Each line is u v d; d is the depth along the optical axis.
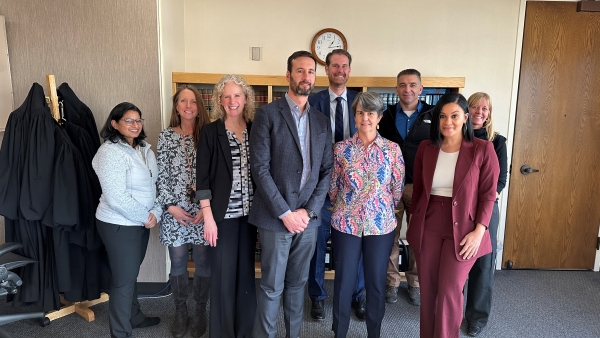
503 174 2.27
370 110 1.87
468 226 1.81
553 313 2.59
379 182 1.95
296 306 2.03
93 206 2.35
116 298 2.11
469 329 2.35
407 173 2.58
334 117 2.46
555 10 3.08
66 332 2.32
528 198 3.28
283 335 2.34
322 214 2.49
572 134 3.21
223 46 3.14
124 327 2.15
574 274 3.26
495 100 3.20
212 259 2.03
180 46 3.04
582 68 3.14
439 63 3.17
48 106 2.36
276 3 3.11
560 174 3.25
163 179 2.20
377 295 2.03
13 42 2.63
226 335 2.08
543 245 3.33
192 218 2.21
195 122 2.29
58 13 2.61
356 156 1.96
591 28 3.09
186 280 2.33
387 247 2.00
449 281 1.84
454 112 1.79
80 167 2.28
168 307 2.64
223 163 1.97
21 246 2.07
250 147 1.88
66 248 2.28
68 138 2.24
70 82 2.66
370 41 3.15
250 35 3.14
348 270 2.01
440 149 1.91
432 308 1.95
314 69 1.84
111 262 2.08
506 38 3.13
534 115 3.20
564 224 3.30
